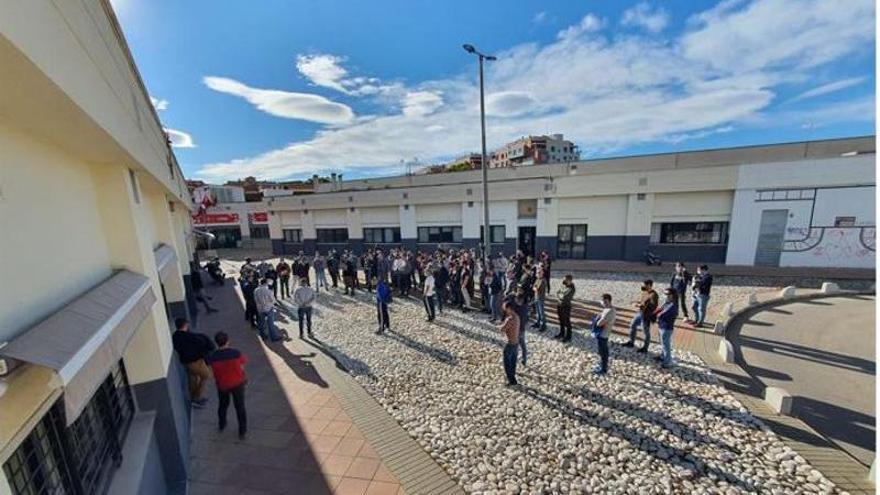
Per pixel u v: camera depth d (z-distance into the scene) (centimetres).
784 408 647
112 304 393
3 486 236
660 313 834
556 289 1625
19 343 260
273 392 796
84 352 288
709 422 633
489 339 1050
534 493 502
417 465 564
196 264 2292
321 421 684
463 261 1427
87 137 361
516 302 838
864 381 801
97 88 336
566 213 2316
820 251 1834
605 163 2612
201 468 575
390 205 2767
